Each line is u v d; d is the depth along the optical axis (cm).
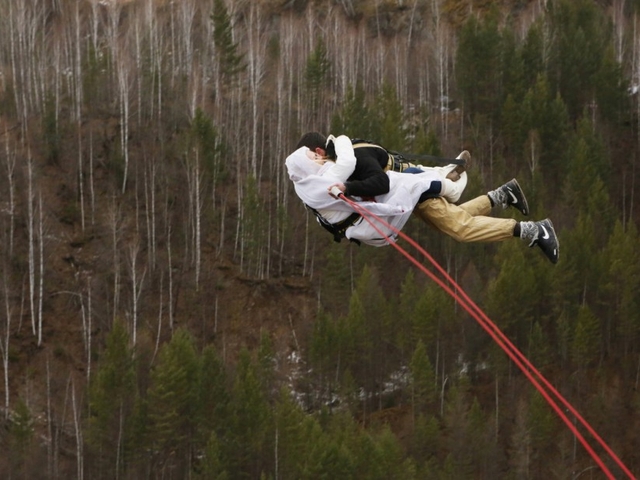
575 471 5294
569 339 5791
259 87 7838
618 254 5997
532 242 1032
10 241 6575
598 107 7681
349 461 4544
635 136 7625
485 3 8731
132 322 6431
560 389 5631
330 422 5362
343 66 7962
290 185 7262
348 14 8700
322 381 5788
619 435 5484
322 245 6775
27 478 5116
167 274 6725
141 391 5831
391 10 8631
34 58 7825
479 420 5172
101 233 6831
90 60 7650
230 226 7031
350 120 6675
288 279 6712
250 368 5228
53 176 7112
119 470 5169
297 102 7844
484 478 5131
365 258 6378
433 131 6612
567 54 7812
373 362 5822
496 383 5522
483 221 1038
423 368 5378
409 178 1034
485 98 7550
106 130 7425
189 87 7744
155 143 7375
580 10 8150
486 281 6369
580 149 6669
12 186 6662
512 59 7588
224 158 7262
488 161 7288
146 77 7688
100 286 6550
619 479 5269
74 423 5644
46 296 6438
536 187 6550
